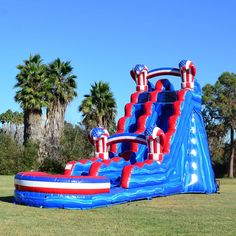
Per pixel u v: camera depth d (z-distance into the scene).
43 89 36.88
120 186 14.75
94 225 9.87
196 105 19.73
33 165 37.00
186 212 12.24
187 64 19.50
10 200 14.73
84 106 37.16
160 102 19.75
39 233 8.85
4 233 8.81
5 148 36.69
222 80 47.06
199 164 19.02
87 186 12.85
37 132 37.22
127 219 10.78
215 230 9.43
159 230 9.33
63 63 37.75
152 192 15.80
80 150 38.19
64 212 11.89
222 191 20.34
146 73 21.00
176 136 18.00
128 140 16.95
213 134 47.91
